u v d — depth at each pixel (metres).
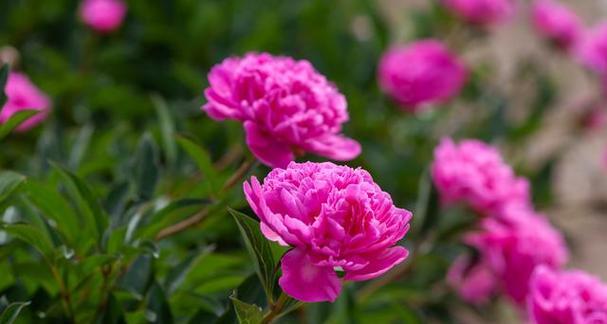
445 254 1.78
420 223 1.75
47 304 1.40
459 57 2.55
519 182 1.74
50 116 2.10
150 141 1.52
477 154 1.76
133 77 2.36
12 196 1.33
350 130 2.26
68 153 1.80
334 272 1.15
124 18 2.40
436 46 2.25
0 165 1.91
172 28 2.38
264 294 1.30
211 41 2.35
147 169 1.51
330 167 1.17
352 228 1.14
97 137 1.90
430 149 2.36
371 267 1.15
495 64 3.03
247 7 2.49
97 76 2.26
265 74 1.33
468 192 1.72
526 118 2.59
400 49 2.47
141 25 2.40
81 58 2.29
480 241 1.75
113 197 1.46
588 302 1.45
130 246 1.34
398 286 1.74
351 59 2.42
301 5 2.54
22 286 1.41
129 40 2.39
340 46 2.44
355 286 1.72
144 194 1.50
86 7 2.19
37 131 1.97
